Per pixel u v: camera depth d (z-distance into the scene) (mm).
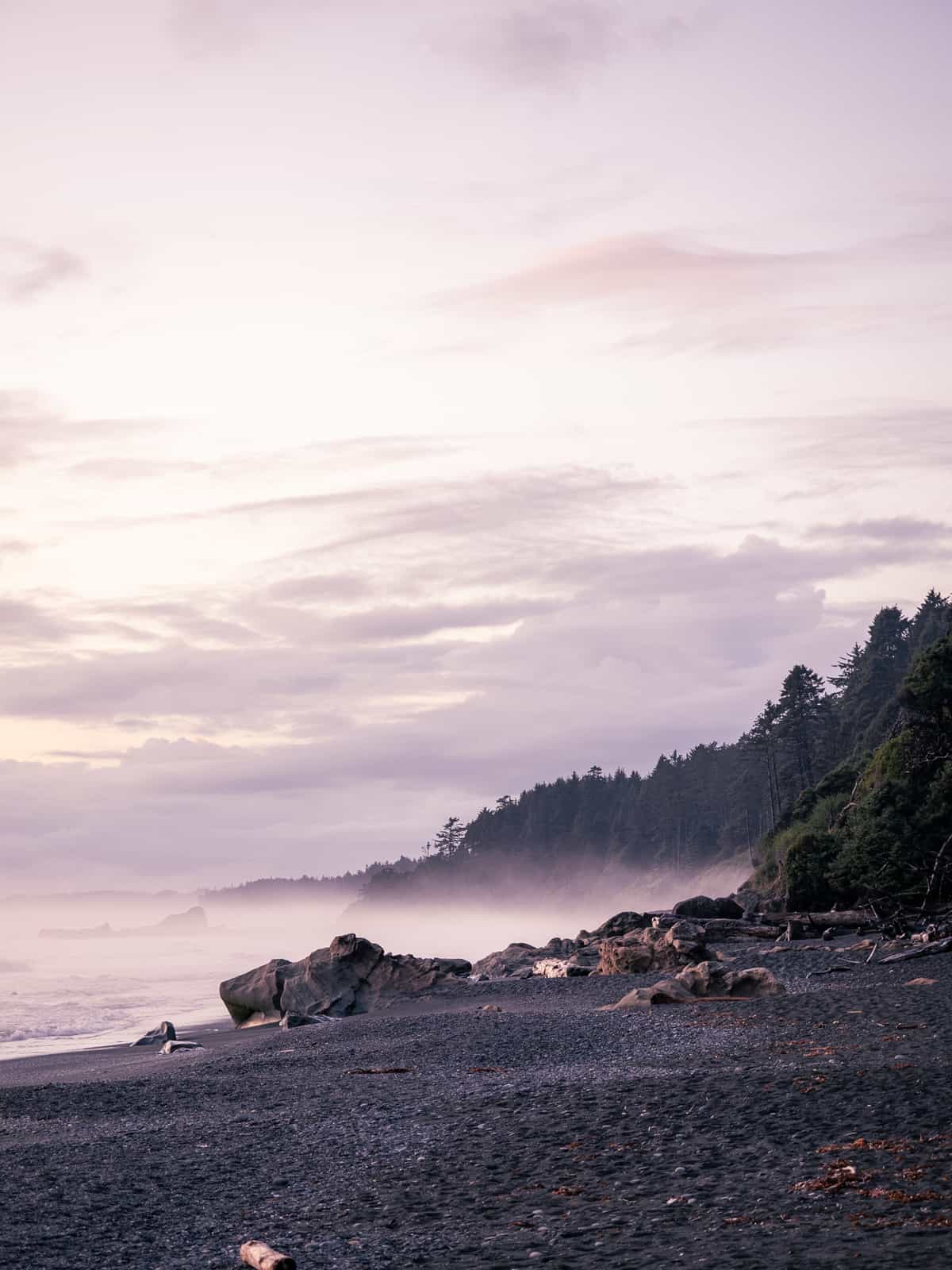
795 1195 11719
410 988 50281
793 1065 20031
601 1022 31156
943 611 155875
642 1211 11742
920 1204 10930
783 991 34375
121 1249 11898
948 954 39562
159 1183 15203
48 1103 24484
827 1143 13828
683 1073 20625
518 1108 18516
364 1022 39750
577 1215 11859
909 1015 25906
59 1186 15250
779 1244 10062
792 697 144250
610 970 50438
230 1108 22391
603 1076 21578
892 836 54156
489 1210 12445
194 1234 12422
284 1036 39812
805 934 55844
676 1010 32188
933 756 59125
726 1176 12844
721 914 64500
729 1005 32250
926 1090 16344
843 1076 18031
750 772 191375
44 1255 11766
